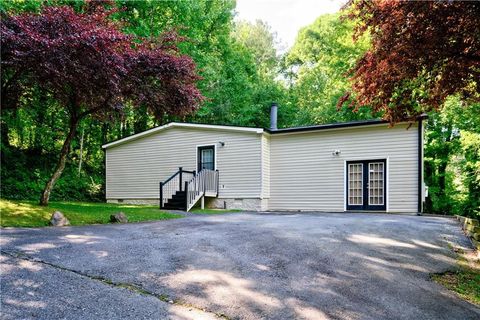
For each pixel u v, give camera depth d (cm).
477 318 309
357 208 1216
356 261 451
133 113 1812
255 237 584
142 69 860
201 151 1471
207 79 2016
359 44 1903
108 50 746
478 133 1647
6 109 932
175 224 761
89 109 934
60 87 798
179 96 936
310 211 1273
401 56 452
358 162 1226
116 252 465
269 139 1400
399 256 482
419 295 353
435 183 1991
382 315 301
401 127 1152
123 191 1625
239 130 1367
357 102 586
